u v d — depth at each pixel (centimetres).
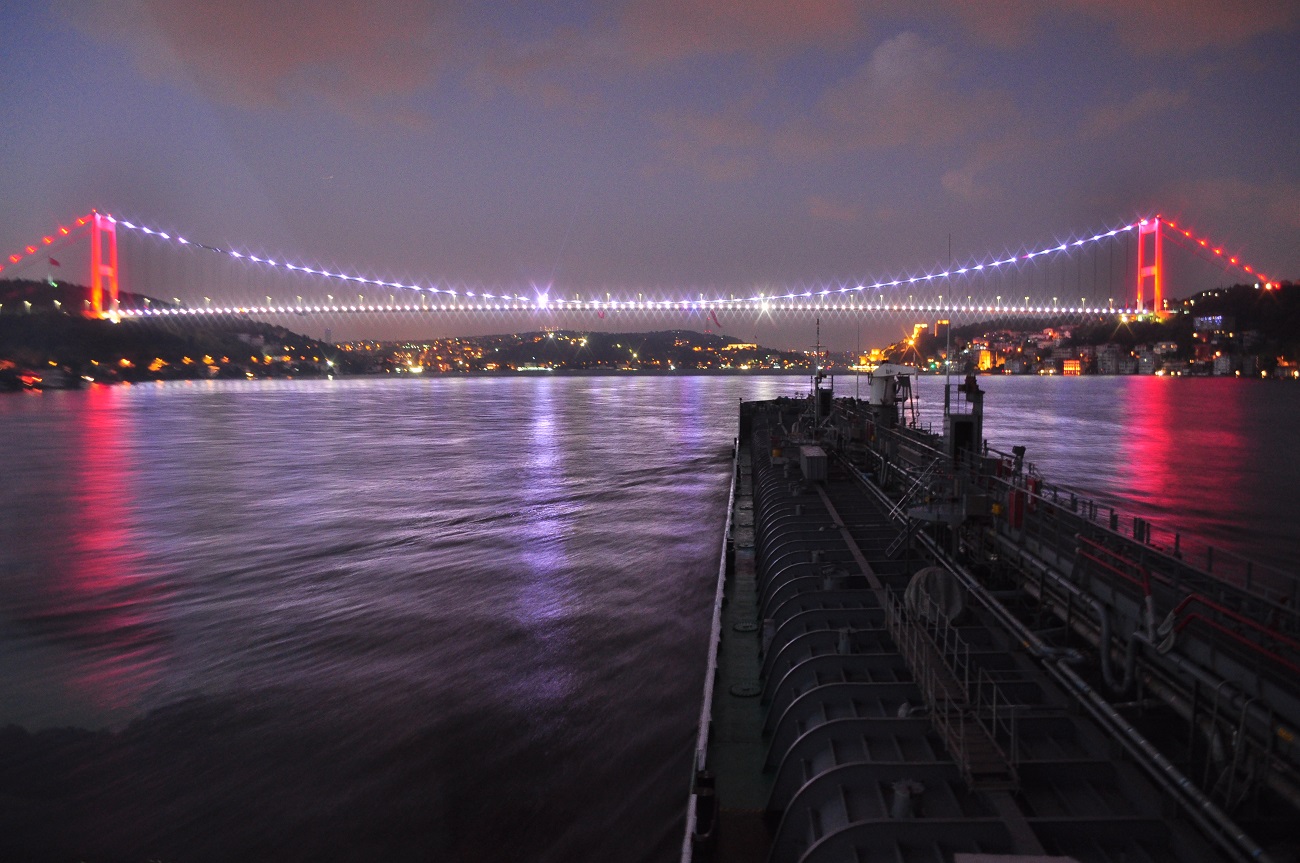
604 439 7588
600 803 1262
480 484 4747
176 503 4234
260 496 4416
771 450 3338
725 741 1109
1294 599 932
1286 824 704
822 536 1833
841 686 1012
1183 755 845
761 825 925
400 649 1931
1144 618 966
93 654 1933
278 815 1243
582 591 2416
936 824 707
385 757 1410
